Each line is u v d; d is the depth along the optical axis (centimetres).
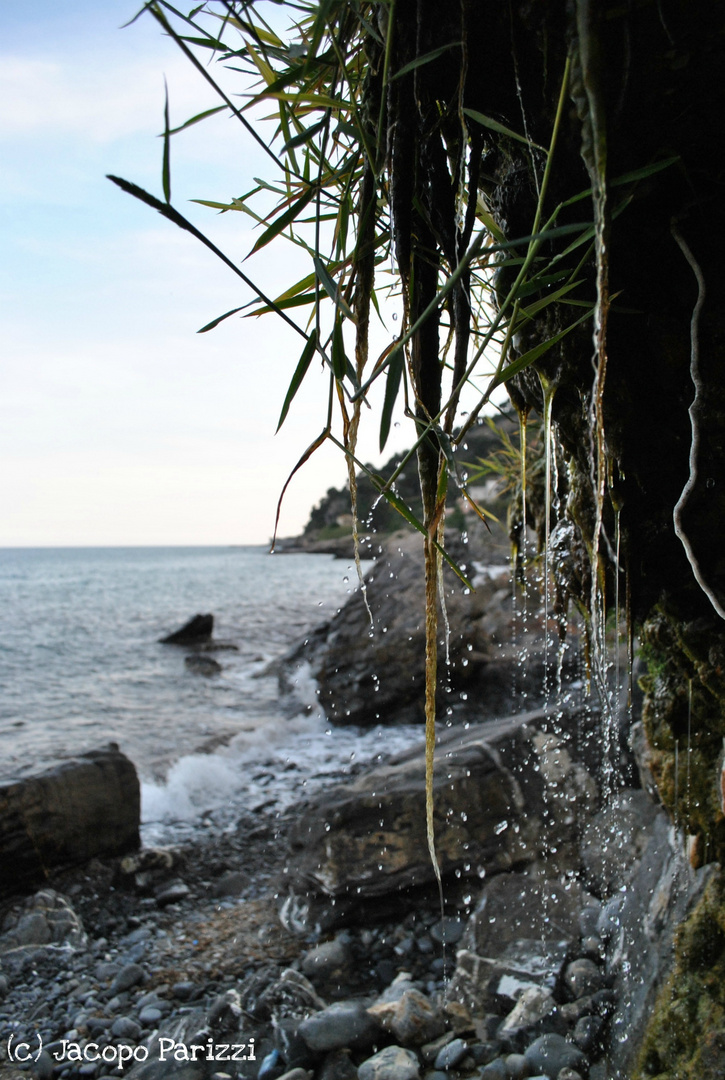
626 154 108
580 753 363
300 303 119
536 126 111
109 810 423
